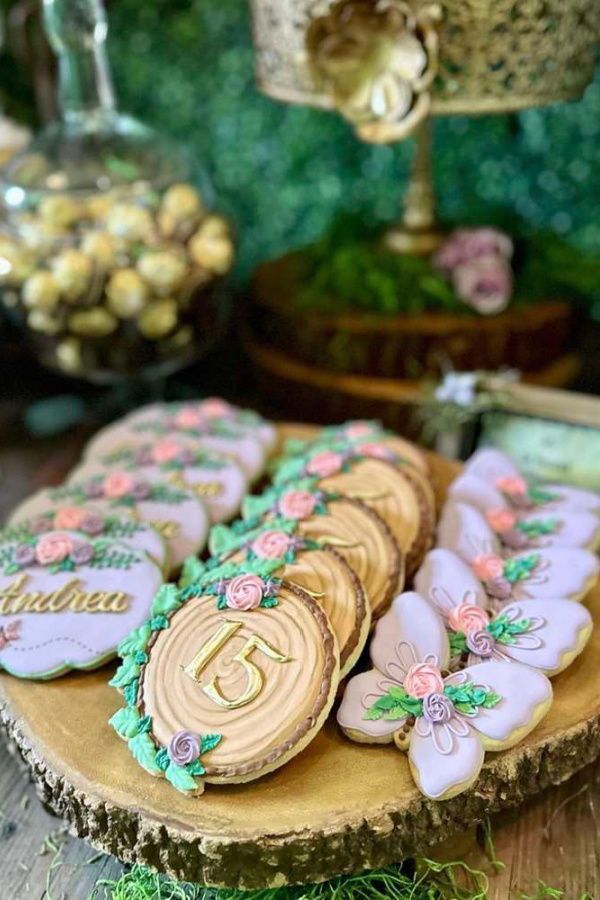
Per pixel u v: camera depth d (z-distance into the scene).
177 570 0.58
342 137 0.88
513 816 0.53
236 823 0.46
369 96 0.65
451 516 0.59
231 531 0.58
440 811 0.48
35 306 0.68
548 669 0.50
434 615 0.52
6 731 0.53
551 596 0.54
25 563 0.56
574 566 0.55
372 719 0.49
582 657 0.53
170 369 0.76
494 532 0.58
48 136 0.73
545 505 0.61
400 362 0.74
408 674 0.50
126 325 0.70
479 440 0.70
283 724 0.48
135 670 0.50
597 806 0.54
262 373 0.81
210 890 0.50
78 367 0.73
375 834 0.47
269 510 0.58
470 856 0.52
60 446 0.79
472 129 0.85
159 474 0.64
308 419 0.79
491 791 0.49
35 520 0.59
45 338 0.72
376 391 0.75
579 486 0.67
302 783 0.48
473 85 0.64
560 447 0.68
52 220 0.68
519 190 0.86
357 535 0.56
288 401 0.79
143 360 0.73
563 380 0.77
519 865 0.51
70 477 0.65
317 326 0.75
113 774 0.48
